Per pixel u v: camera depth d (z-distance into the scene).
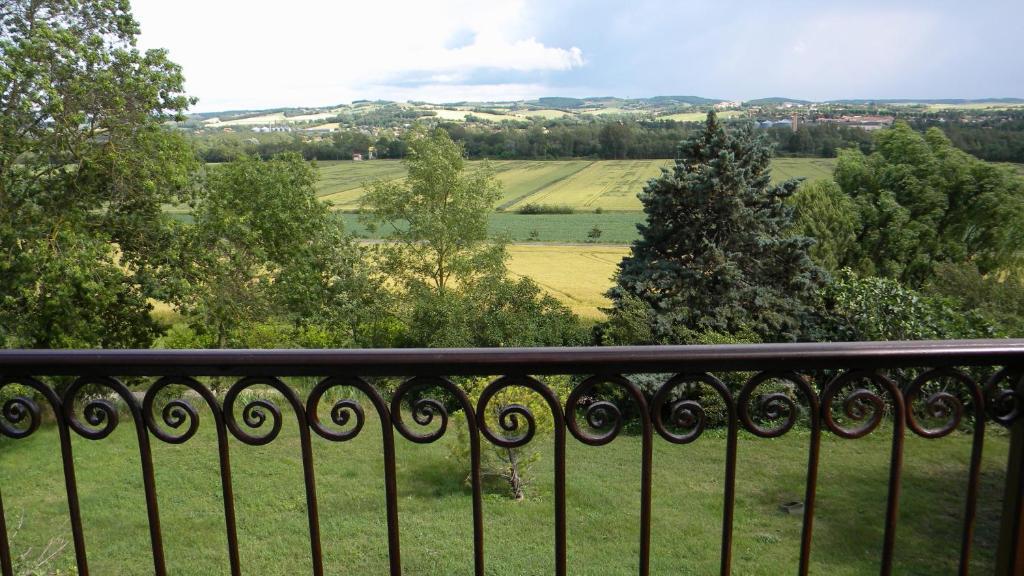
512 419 1.72
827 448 16.06
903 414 1.70
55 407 1.77
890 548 1.78
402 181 34.69
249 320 24.50
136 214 20.39
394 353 1.64
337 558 11.10
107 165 18.91
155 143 19.72
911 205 33.56
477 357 1.63
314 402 1.72
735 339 20.69
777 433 1.71
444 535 11.92
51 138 18.25
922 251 33.41
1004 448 14.98
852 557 11.41
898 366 1.66
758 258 22.73
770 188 22.80
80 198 19.44
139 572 10.54
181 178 19.89
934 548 11.43
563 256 53.53
